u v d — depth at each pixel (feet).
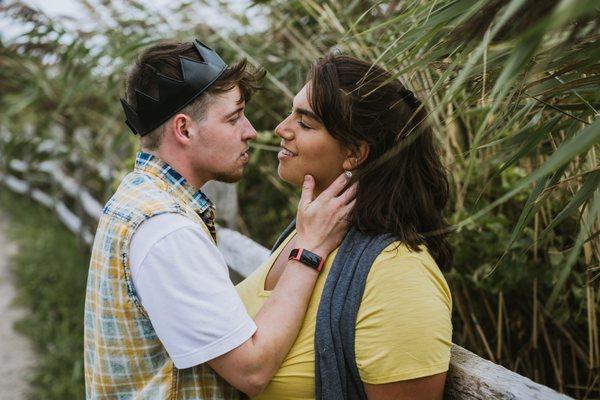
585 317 5.56
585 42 3.24
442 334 3.51
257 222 10.66
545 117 4.63
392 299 3.51
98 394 3.95
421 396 3.50
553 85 3.50
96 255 3.99
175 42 4.19
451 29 3.34
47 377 11.04
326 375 3.59
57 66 12.27
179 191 4.10
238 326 3.62
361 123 3.92
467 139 6.56
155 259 3.63
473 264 6.12
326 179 4.21
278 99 9.61
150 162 4.15
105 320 3.85
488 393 3.38
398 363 3.46
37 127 19.65
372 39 6.18
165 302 3.61
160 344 3.88
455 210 6.50
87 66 10.94
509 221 6.25
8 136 24.34
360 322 3.58
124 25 10.40
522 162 6.21
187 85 3.99
